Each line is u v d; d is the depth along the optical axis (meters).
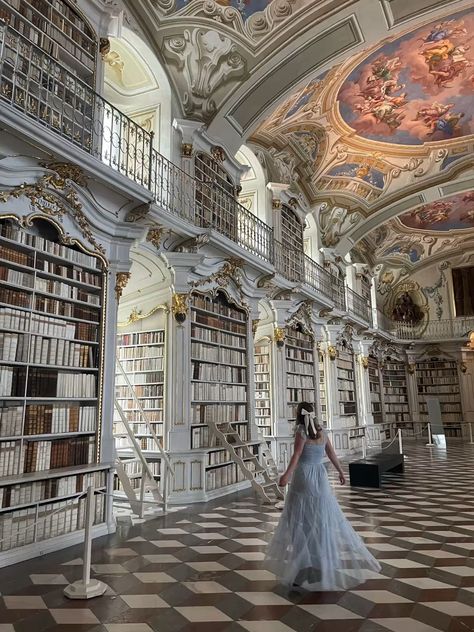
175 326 7.92
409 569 4.18
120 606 3.43
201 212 8.82
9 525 4.47
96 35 6.72
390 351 22.16
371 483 8.68
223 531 5.63
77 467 5.26
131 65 8.51
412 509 6.75
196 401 8.07
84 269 5.99
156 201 7.25
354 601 3.47
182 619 3.20
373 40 9.38
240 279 9.69
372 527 5.72
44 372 5.21
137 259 7.81
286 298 11.84
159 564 4.39
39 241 5.30
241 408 9.50
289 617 3.21
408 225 19.77
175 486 7.32
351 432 15.66
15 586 3.83
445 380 22.16
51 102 5.85
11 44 5.38
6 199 4.92
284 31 8.86
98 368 5.89
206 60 8.84
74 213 5.67
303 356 13.12
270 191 12.19
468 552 4.69
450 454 14.44
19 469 4.77
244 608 3.38
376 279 22.72
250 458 8.27
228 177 10.15
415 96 12.27
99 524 5.46
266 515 6.51
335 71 10.52
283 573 3.71
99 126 6.43
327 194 15.47
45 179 5.24
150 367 8.12
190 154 8.70
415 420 22.05
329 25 8.86
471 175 15.52
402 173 15.66
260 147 11.93
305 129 12.47
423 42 10.27
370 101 12.22
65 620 3.20
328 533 3.77
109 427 5.88
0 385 4.70
